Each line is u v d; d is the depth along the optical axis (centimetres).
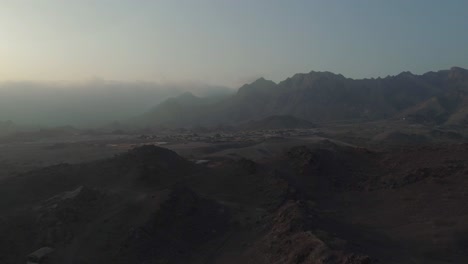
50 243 4041
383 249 3719
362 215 4831
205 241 4275
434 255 3625
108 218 4347
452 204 4606
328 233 3747
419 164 6041
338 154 6819
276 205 4950
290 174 6019
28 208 4666
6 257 3831
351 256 3105
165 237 4159
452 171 5509
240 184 5662
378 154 6856
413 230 4181
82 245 4006
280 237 3919
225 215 4722
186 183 5584
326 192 5659
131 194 4906
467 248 3744
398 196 5166
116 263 3791
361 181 5903
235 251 4022
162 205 4450
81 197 4681
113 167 5738
